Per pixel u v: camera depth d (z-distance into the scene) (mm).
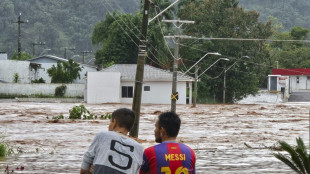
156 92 82688
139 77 25984
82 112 48375
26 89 89250
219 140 30250
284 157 11672
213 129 37594
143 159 7875
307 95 121000
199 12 104875
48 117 46094
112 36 108875
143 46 26328
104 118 46594
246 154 23609
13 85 89125
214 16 104938
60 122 42250
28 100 85188
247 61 101875
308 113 58781
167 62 105500
